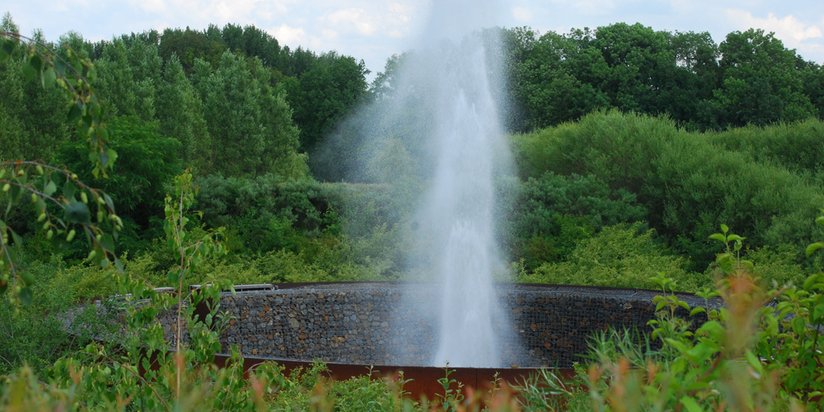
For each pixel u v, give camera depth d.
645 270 17.84
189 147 37.41
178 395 3.44
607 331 15.34
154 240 20.55
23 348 8.08
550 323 16.02
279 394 5.86
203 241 5.39
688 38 48.34
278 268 20.25
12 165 3.46
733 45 47.28
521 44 49.28
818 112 46.62
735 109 45.31
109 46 37.50
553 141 28.67
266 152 43.09
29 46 3.50
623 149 25.98
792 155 27.28
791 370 3.44
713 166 24.36
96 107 3.61
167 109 37.66
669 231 24.84
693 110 46.50
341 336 15.76
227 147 41.38
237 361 5.57
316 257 21.89
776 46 46.91
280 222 23.17
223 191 23.34
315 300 15.63
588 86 45.94
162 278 17.19
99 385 4.66
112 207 3.48
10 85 29.39
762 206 22.25
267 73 44.50
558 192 24.45
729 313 2.17
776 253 20.38
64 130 30.41
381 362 15.98
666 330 4.63
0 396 2.29
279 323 15.22
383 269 20.86
